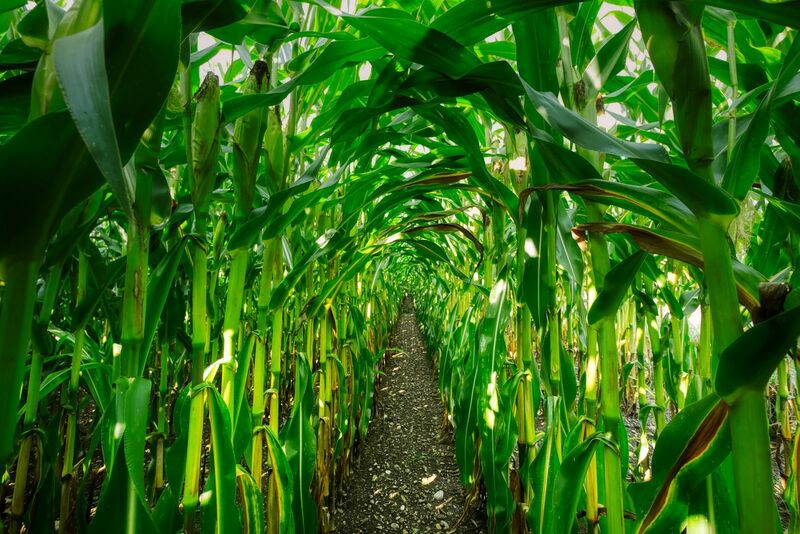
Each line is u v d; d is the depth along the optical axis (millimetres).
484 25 695
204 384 740
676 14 458
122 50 353
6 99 619
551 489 951
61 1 1123
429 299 5004
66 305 1777
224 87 1155
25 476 913
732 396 445
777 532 432
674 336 1556
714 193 443
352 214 1237
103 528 538
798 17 418
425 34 667
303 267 1105
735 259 571
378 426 3039
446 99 874
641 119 1818
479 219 2105
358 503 2037
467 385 1529
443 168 1251
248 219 837
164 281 716
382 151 1444
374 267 3252
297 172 1340
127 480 558
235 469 732
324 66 792
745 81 919
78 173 344
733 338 458
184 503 750
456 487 2184
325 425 1593
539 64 776
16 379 347
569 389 981
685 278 2047
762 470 433
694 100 462
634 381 3080
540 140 696
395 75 875
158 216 684
